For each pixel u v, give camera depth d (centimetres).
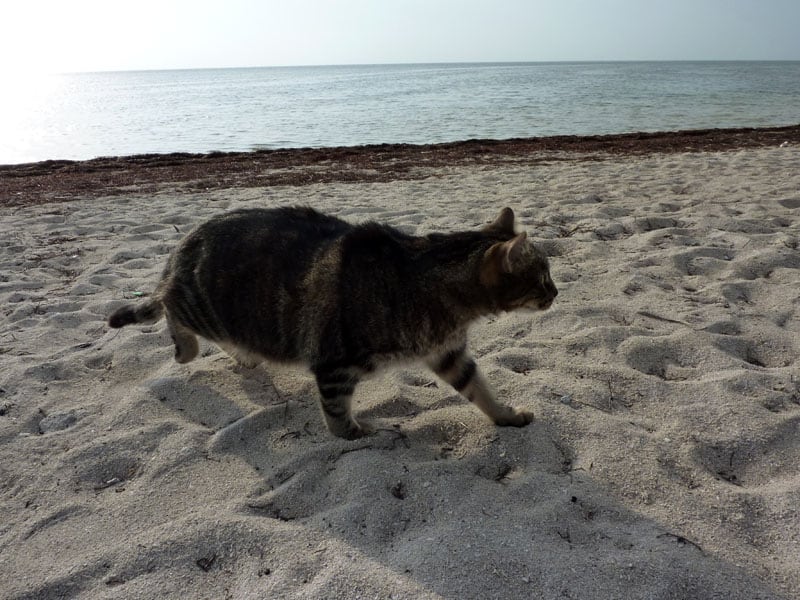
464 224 150
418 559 51
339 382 69
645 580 49
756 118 509
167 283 81
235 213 79
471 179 224
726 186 186
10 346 94
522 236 64
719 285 106
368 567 51
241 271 73
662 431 68
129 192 217
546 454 66
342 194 199
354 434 71
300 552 53
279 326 72
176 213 176
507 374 82
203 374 85
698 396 74
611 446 66
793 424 68
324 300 68
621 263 119
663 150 285
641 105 640
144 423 74
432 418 74
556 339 91
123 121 620
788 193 170
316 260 70
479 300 69
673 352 85
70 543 56
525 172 234
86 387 83
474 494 60
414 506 59
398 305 67
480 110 612
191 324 80
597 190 190
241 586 51
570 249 130
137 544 55
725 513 56
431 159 281
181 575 52
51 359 90
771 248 121
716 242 129
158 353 92
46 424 75
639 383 77
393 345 68
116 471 67
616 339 88
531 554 52
